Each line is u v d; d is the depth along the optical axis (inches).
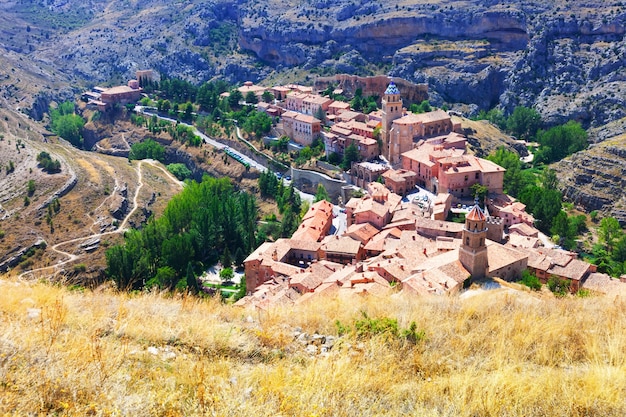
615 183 7165.4
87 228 6481.3
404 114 7696.9
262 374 1027.3
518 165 7288.4
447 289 3048.7
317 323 1373.0
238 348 1161.4
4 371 925.8
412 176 6427.2
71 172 7475.4
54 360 978.7
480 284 3336.6
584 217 6584.6
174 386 957.2
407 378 1093.1
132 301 1434.5
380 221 5364.2
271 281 4311.0
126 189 7583.7
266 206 7495.1
